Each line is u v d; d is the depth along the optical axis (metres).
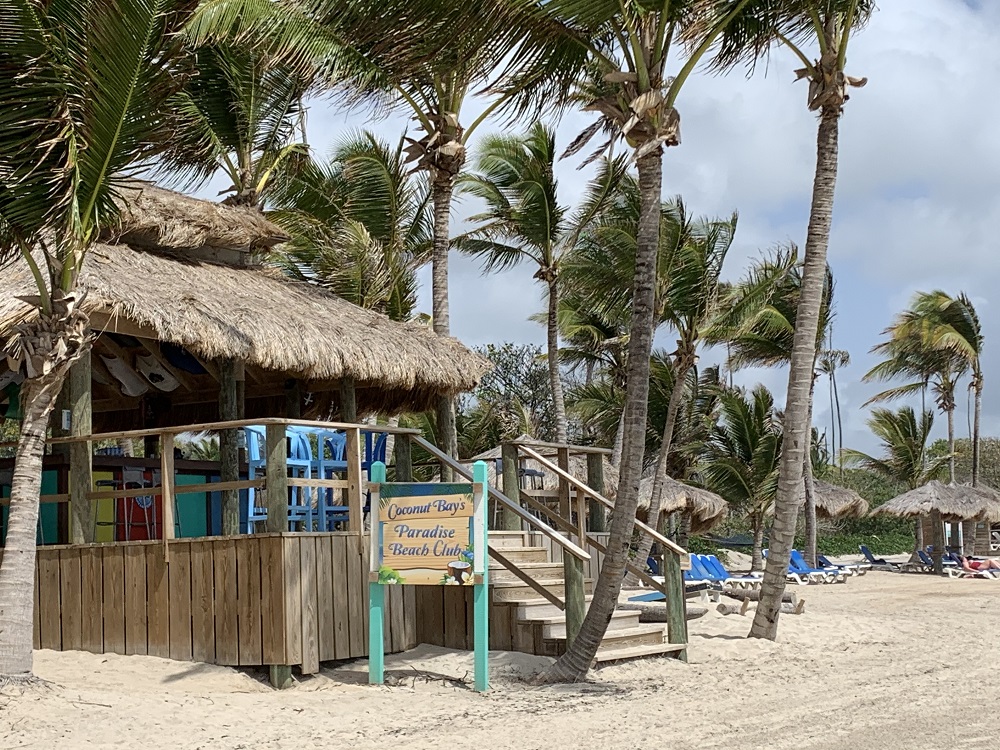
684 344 23.28
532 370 48.41
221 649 10.01
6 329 9.79
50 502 11.52
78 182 8.78
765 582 14.64
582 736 7.77
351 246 20.78
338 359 12.30
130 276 11.55
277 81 19.83
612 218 23.30
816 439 55.53
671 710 8.95
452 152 17.16
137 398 16.22
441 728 8.09
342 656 10.33
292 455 12.06
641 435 10.41
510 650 11.33
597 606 10.33
